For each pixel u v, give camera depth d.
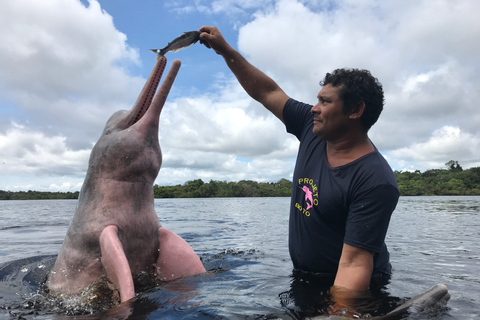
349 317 2.34
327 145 3.23
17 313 2.82
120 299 3.00
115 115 3.90
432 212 15.55
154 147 3.61
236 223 10.92
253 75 4.00
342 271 2.82
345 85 2.91
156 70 3.71
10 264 4.80
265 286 3.13
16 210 21.34
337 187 3.00
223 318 2.35
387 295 2.85
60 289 3.49
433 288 2.78
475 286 3.31
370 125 3.02
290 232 3.54
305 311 2.47
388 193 2.78
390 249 5.72
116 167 3.49
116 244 3.13
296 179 3.42
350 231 2.83
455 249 5.73
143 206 3.62
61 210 21.33
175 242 3.66
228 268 4.05
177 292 2.96
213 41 3.88
